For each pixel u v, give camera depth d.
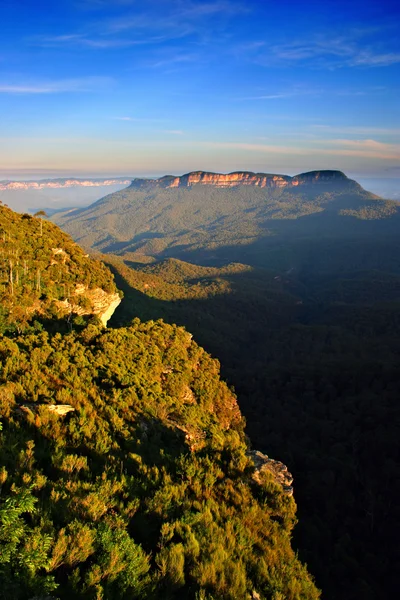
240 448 24.73
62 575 10.47
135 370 30.05
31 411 19.09
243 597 12.67
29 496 10.68
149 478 16.70
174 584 11.74
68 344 30.66
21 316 35.12
